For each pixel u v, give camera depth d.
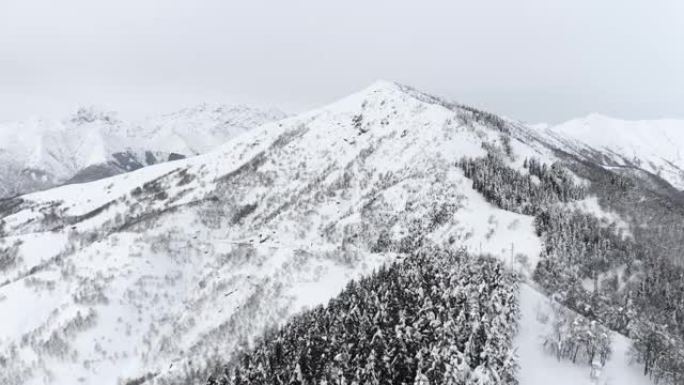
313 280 198.62
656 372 122.44
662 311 167.00
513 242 191.75
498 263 157.25
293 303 187.38
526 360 123.06
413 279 155.62
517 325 132.12
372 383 115.12
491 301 128.12
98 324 199.75
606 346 123.88
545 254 178.50
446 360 108.75
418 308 137.38
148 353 193.00
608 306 154.62
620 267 187.50
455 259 168.12
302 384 127.75
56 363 187.12
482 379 102.25
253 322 185.88
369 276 179.12
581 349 126.31
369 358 117.81
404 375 117.69
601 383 117.62
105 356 191.75
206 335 188.38
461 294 134.25
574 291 160.62
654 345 125.50
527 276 172.00
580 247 188.38
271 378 134.75
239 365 149.88
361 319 140.75
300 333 151.25
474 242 199.62
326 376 125.50
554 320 137.38
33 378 183.50
